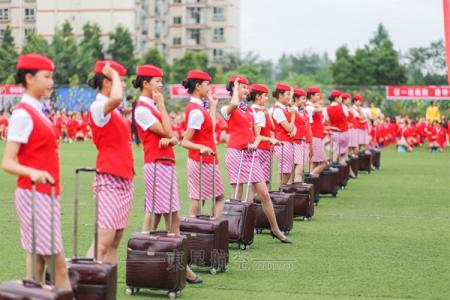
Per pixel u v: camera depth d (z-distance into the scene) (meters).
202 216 9.97
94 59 64.44
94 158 29.48
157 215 9.22
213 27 89.38
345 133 21.17
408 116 45.91
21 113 6.61
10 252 10.71
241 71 67.12
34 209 6.49
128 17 72.31
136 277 8.50
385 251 11.22
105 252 8.06
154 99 9.10
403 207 16.33
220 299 8.42
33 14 70.19
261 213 12.59
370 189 19.81
